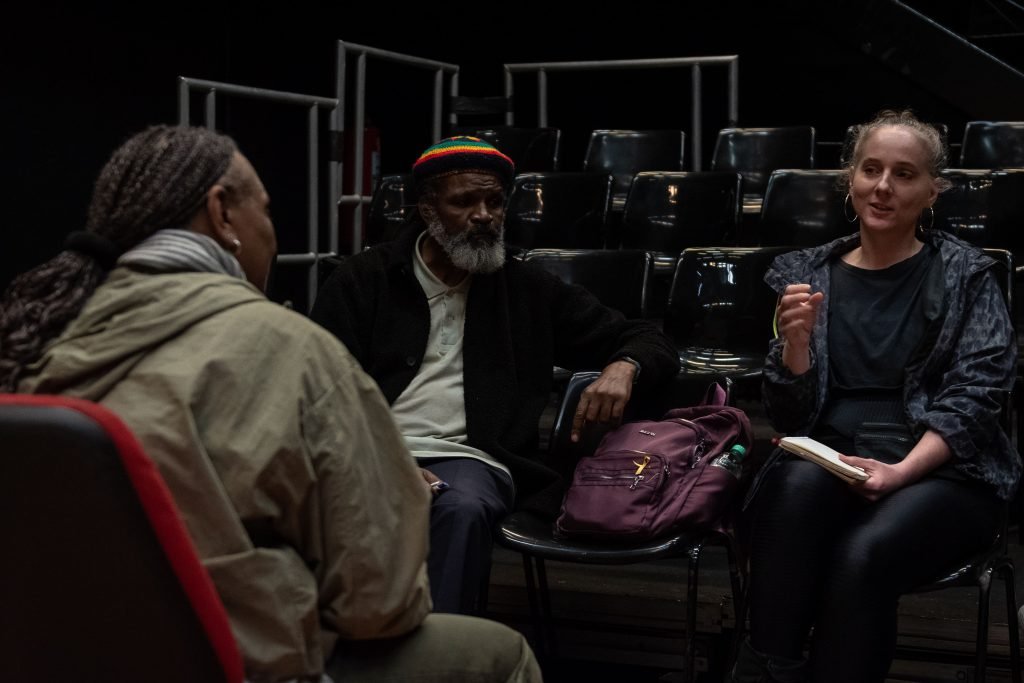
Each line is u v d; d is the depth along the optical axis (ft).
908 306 7.32
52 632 3.23
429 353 8.05
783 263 7.80
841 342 7.41
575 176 13.00
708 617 8.30
